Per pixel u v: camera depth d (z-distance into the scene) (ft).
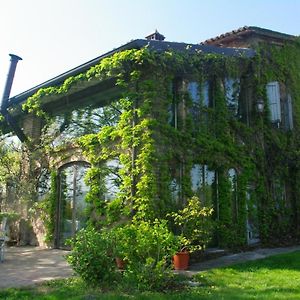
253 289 23.58
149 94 37.65
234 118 45.80
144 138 36.65
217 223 40.52
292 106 54.39
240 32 51.57
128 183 36.70
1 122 55.31
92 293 21.98
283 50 55.06
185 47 41.19
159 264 23.84
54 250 43.73
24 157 52.21
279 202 48.55
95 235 24.31
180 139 39.01
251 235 44.52
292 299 20.80
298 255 35.73
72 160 45.29
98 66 39.24
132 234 24.86
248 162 45.32
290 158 50.90
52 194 47.14
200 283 25.57
